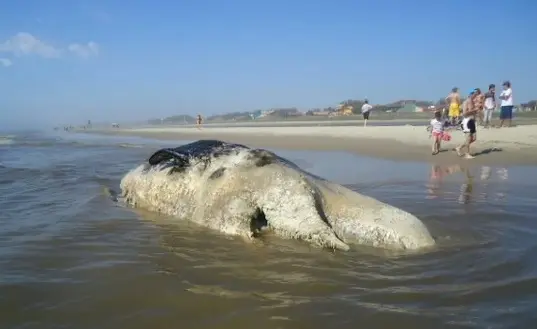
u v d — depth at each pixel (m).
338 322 3.63
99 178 11.32
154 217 7.29
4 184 10.35
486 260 4.98
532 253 5.16
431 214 7.11
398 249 5.50
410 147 16.95
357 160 14.50
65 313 3.83
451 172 11.53
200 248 5.62
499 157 13.61
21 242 5.75
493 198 8.27
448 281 4.43
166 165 8.06
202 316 3.76
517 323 3.52
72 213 7.41
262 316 3.75
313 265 4.96
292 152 17.59
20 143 27.92
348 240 5.86
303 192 6.15
